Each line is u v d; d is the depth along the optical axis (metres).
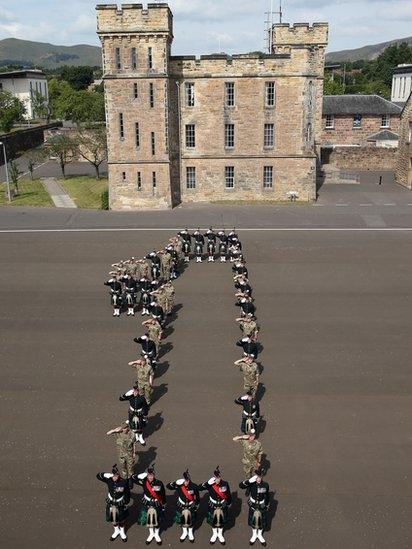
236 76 51.22
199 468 16.56
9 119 107.06
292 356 23.34
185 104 52.22
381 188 59.84
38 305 29.06
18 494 15.61
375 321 26.78
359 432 18.25
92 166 80.69
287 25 57.03
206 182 54.44
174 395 20.47
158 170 50.84
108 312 28.16
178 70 51.12
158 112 49.47
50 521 14.69
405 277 32.75
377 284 31.66
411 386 21.00
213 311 28.06
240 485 14.18
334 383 21.23
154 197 51.50
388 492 15.60
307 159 53.09
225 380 21.47
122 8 46.91
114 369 22.38
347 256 36.59
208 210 50.16
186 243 36.31
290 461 16.84
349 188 60.28
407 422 18.80
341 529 14.38
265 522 14.21
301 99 51.50
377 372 22.05
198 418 19.06
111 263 35.47
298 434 18.14
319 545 13.90
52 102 149.62
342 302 29.11
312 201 53.50
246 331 23.70
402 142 60.84
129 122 49.88
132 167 50.91
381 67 190.38
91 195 59.59
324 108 82.31
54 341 24.94
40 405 19.91
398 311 27.94
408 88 114.31
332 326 26.23
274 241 40.03
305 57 50.34
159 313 24.81
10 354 23.73
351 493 15.57
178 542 14.10
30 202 55.88
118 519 14.00
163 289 27.05
